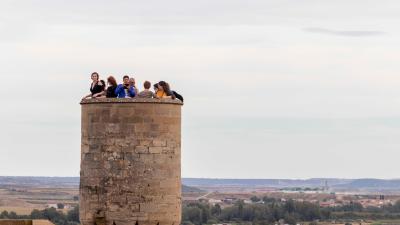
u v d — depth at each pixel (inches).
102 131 1525.6
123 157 1519.4
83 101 1539.1
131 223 1515.7
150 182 1519.4
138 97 1534.2
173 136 1536.7
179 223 1546.5
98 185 1526.8
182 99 1576.0
